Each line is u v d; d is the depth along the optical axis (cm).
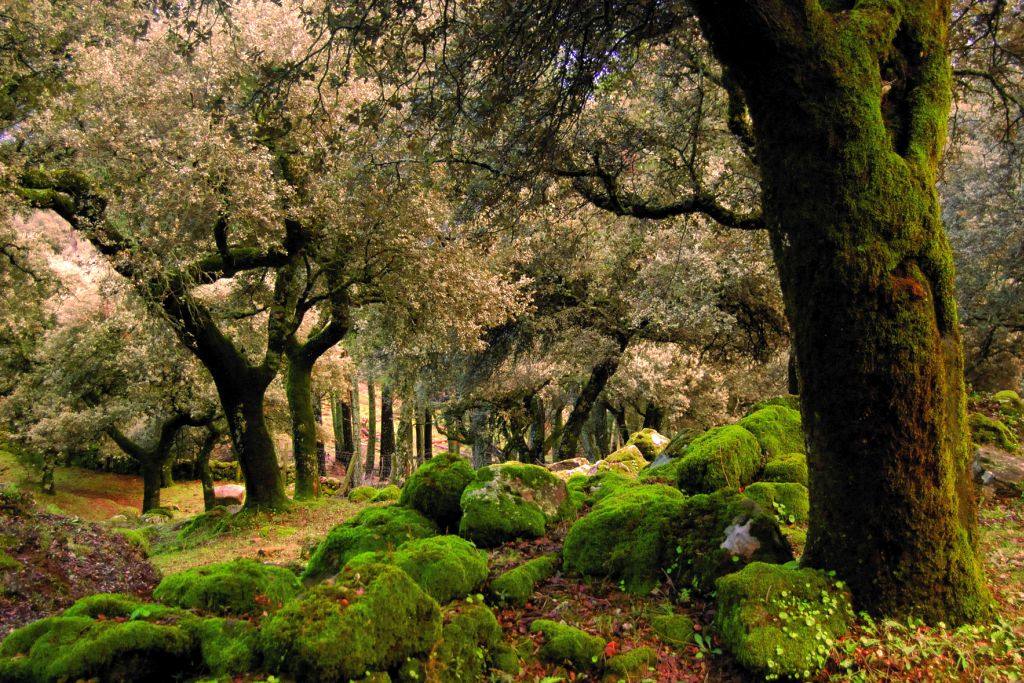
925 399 426
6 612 515
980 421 1059
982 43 945
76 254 2098
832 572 453
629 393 2509
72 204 1197
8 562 570
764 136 461
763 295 1725
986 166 1767
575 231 1484
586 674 429
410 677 375
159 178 1167
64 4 1189
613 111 1086
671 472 880
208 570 496
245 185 1207
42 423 2253
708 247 1584
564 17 637
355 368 2511
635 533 589
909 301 425
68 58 1237
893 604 431
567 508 744
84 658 344
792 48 421
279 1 595
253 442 1627
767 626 416
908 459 428
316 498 1789
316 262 1582
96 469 3206
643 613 505
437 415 2569
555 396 2527
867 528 439
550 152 752
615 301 1916
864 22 436
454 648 415
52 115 1291
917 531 430
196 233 1327
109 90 1241
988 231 1783
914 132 453
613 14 645
